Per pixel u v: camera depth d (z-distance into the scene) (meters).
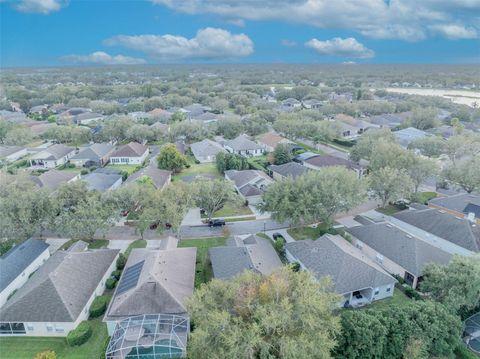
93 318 36.75
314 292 28.19
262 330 25.97
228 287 29.73
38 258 46.00
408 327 30.33
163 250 43.03
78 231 48.69
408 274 41.91
